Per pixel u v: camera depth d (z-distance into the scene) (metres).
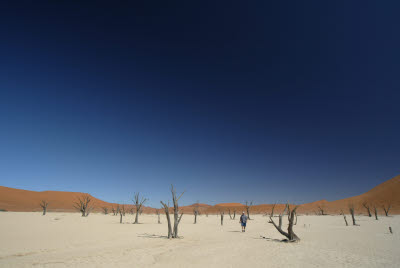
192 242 16.36
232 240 17.73
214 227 32.12
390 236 21.47
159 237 19.30
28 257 10.73
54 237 18.16
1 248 13.05
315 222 45.91
